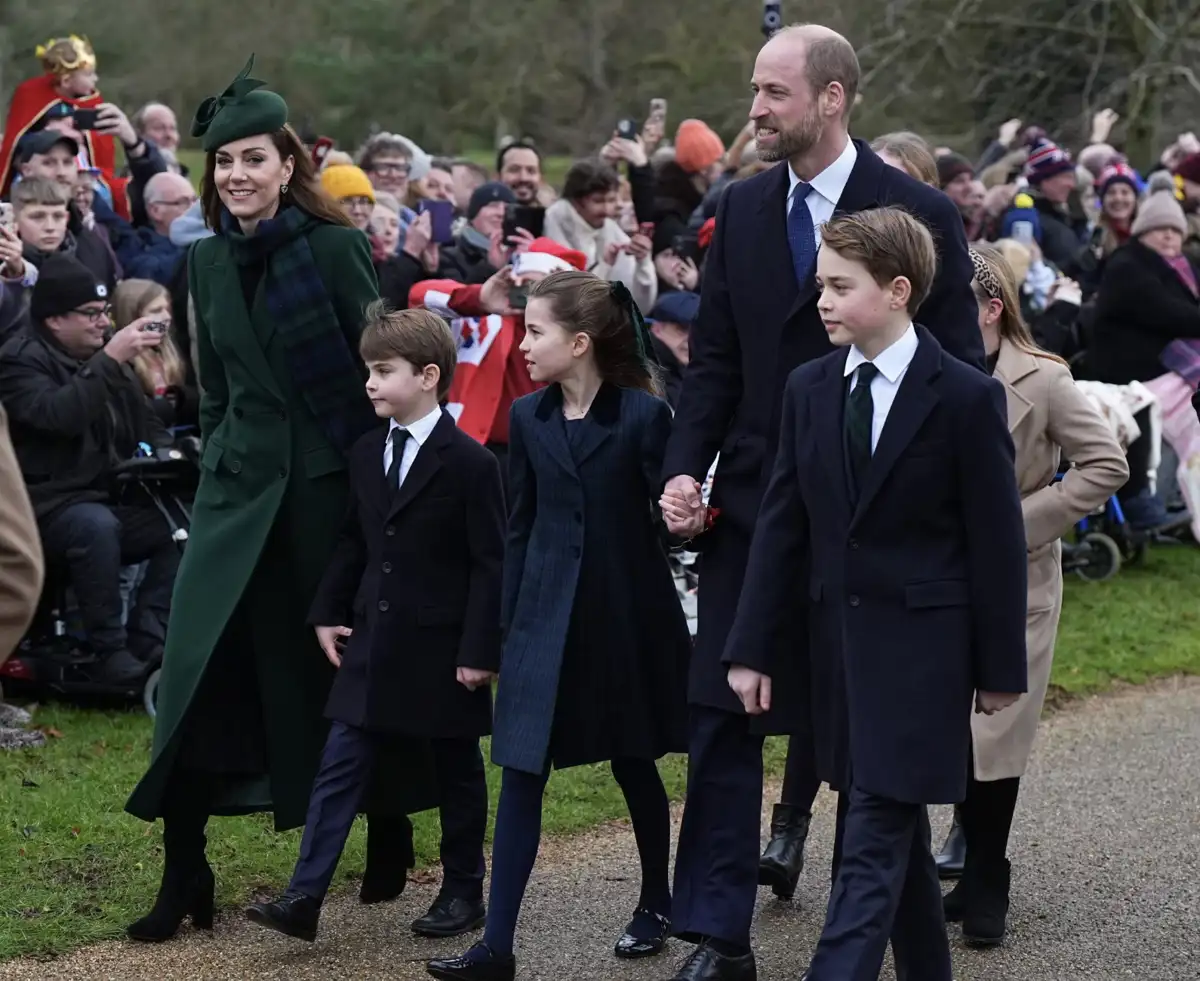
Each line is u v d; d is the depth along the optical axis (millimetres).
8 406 12750
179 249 16516
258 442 9078
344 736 8812
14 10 35438
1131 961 8820
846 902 7121
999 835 9102
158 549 13359
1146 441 18547
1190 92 33844
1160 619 17266
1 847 10008
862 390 7406
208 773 9016
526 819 8352
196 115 9156
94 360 12781
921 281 7332
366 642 8859
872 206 8070
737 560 8281
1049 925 9352
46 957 8648
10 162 17031
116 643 12961
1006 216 20859
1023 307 20062
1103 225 22266
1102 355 19188
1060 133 35031
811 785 9820
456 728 8938
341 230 9148
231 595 8836
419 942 8961
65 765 11719
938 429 7273
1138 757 12836
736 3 36000
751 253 8281
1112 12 34219
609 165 16641
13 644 11836
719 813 8133
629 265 16672
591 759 8570
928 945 7477
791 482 7691
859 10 35000
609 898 9742
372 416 9125
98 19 35719
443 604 8930
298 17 36781
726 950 8000
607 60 36656
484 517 8938
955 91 35812
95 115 17781
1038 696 9164
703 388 8453
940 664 7219
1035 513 9297
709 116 36188
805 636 7816
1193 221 21234
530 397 8836
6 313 13086
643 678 8703
